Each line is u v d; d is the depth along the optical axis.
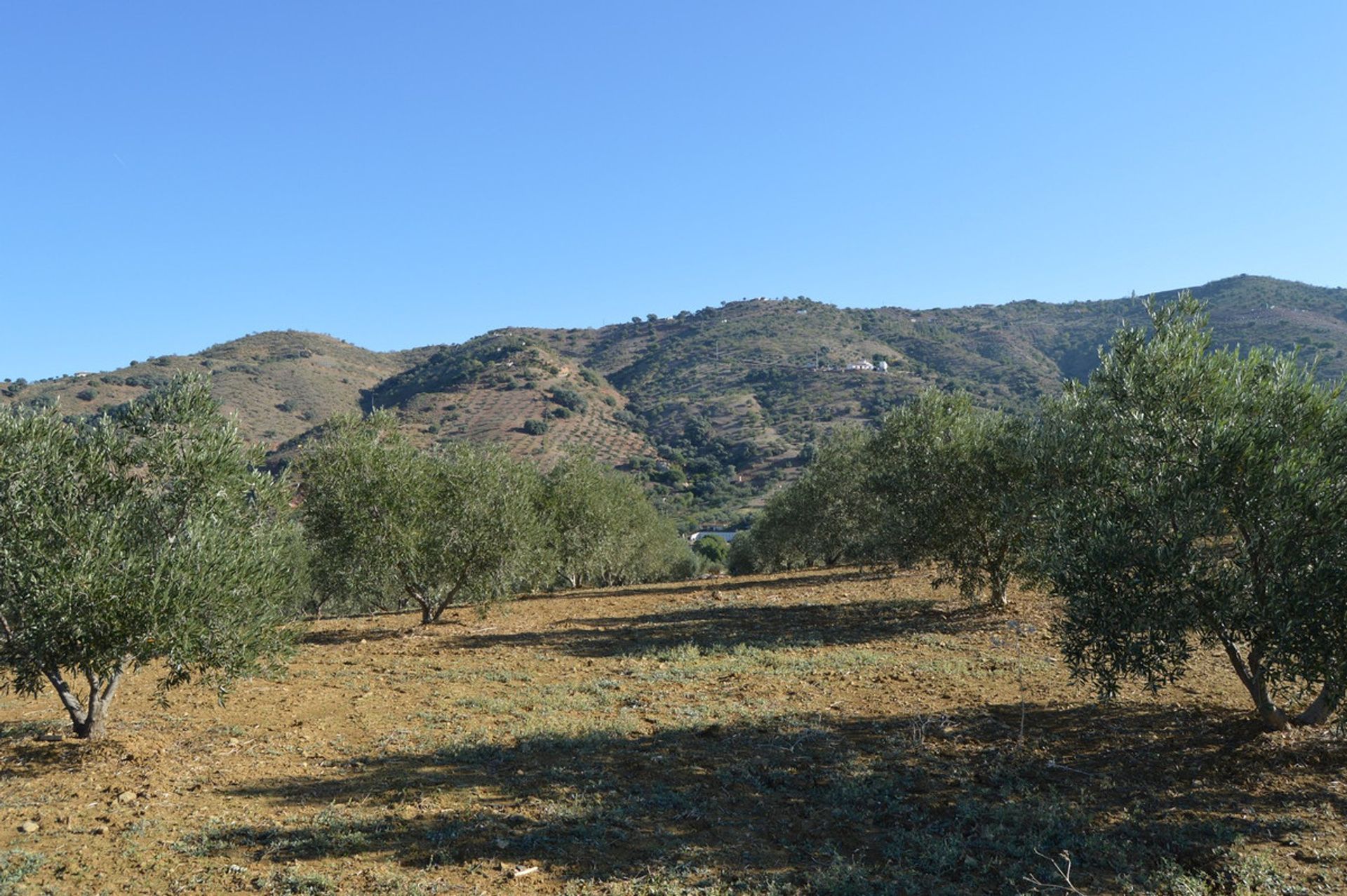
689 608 24.58
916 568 30.38
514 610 26.05
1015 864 6.45
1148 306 11.33
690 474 117.44
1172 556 8.04
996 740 9.75
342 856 6.87
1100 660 8.80
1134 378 10.01
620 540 37.44
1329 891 5.85
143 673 15.67
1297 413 8.58
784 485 106.62
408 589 21.94
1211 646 8.88
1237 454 8.11
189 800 8.37
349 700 13.11
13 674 10.27
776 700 12.18
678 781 8.72
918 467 18.97
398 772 9.17
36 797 8.58
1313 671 7.62
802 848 7.01
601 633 20.08
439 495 21.72
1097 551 8.52
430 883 6.30
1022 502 15.36
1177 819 7.24
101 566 9.04
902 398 130.38
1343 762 8.16
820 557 41.00
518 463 30.67
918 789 8.35
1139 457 9.34
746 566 55.09
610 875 6.48
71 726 11.43
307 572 20.89
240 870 6.55
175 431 11.02
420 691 13.70
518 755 9.73
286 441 95.31
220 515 10.93
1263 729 9.18
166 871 6.59
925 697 11.96
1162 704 10.77
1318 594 7.57
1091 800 7.78
